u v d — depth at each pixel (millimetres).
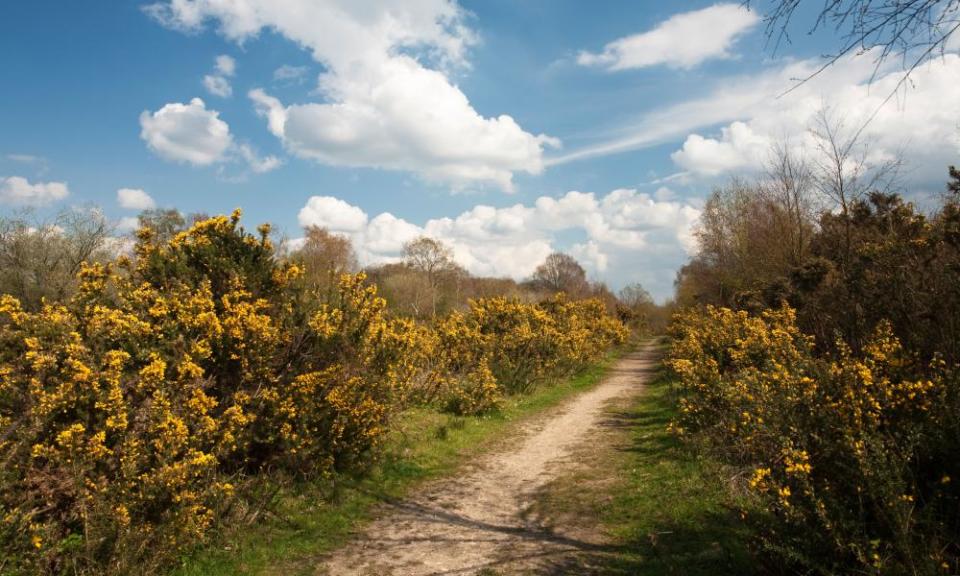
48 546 4738
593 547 5715
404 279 37344
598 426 11977
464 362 15633
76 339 5773
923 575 3184
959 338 6023
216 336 6527
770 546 3834
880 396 4426
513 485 8156
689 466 7727
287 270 8086
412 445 9891
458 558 5574
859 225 12172
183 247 7480
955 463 3787
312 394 7574
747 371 7766
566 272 65562
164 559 5066
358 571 5297
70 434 4934
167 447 5301
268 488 6793
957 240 6977
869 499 3789
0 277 15094
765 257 20219
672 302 59750
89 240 17688
